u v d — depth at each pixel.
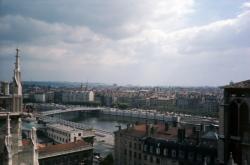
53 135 199.00
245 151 53.75
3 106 35.69
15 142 35.66
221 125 57.88
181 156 109.12
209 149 100.50
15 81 36.19
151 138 125.31
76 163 122.12
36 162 37.22
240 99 54.84
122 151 140.62
